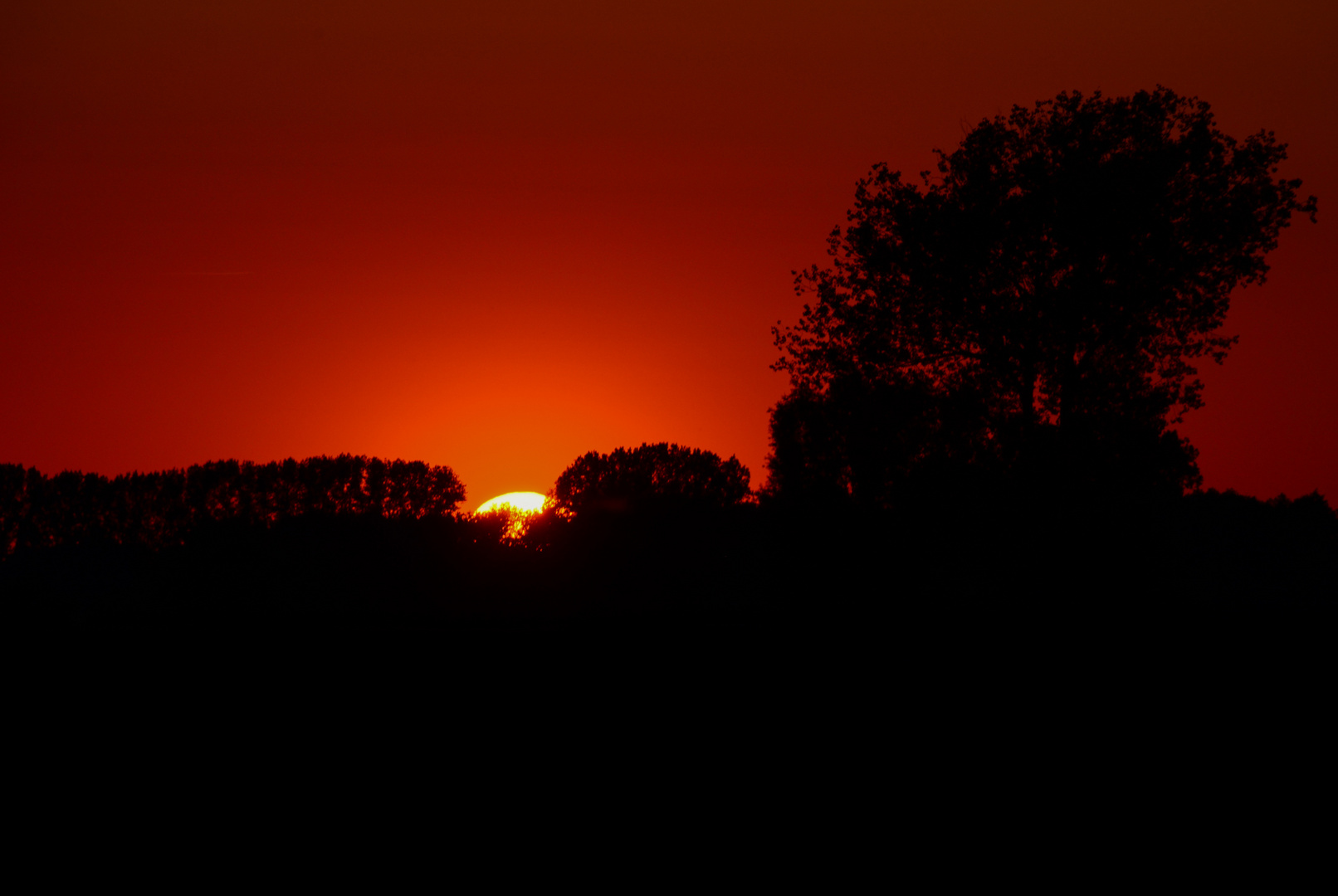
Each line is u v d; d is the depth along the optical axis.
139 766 54.84
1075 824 45.53
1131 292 122.69
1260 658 91.06
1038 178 125.69
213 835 43.75
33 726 63.78
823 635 111.12
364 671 86.31
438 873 39.38
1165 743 59.97
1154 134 124.69
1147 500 126.94
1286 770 54.03
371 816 46.38
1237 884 38.47
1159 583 125.12
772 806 47.81
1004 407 130.62
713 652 97.94
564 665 89.50
